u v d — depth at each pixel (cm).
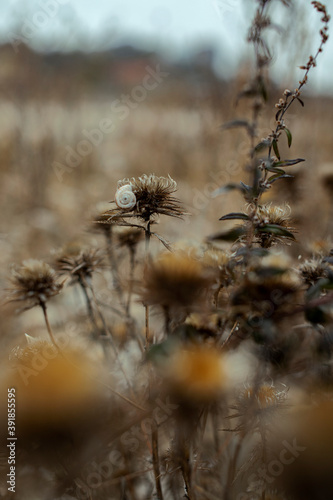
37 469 34
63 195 141
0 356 43
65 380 33
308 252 50
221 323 40
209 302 39
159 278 35
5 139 149
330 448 33
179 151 146
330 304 37
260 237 43
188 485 40
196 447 41
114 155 172
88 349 46
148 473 46
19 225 116
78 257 49
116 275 52
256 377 37
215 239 42
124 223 43
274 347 38
